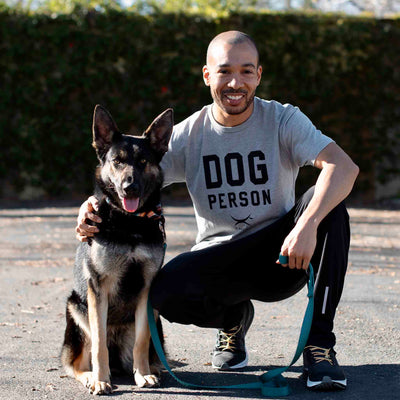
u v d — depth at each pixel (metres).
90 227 3.38
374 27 12.59
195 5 13.90
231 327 3.60
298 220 3.17
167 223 9.49
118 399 3.02
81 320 3.47
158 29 12.46
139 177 3.49
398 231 8.87
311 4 15.95
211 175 3.56
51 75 12.25
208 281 3.40
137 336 3.41
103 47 12.35
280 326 4.48
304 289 5.79
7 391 3.14
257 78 3.56
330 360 3.12
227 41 3.42
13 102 12.21
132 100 12.55
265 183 3.49
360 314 4.70
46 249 7.80
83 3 12.34
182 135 3.70
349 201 12.80
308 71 12.62
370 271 6.38
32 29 12.12
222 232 3.61
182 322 3.49
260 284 3.50
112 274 3.41
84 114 12.37
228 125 3.52
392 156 12.80
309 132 3.41
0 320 4.69
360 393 3.03
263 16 12.52
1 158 12.30
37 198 12.54
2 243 8.20
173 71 12.52
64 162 12.37
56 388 3.21
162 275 3.42
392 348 3.83
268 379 3.13
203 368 3.58
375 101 12.67
